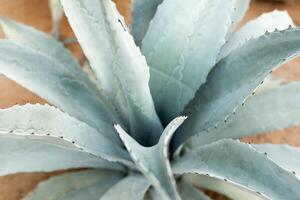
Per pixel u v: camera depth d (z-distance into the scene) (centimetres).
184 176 194
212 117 177
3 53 177
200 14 179
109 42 163
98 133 177
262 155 152
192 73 181
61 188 190
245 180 152
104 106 189
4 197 208
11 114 157
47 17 270
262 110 186
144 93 171
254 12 277
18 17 269
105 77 181
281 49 163
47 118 161
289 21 203
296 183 145
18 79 176
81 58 250
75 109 183
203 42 180
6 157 178
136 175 182
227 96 175
